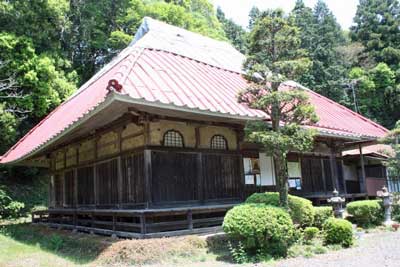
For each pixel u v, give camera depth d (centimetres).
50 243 999
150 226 835
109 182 1076
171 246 733
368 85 3709
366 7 4491
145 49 1248
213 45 1700
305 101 831
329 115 1504
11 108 1922
